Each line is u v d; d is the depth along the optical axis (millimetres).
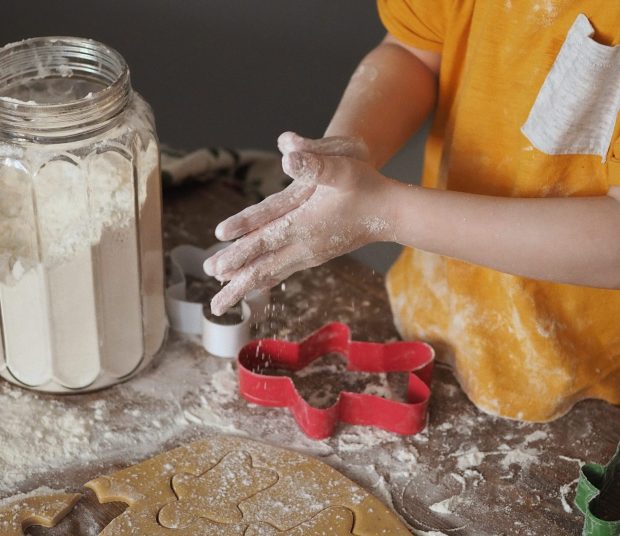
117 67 846
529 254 783
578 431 895
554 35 808
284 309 1028
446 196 790
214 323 943
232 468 821
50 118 771
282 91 2041
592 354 926
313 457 844
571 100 802
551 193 866
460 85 926
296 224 770
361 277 1081
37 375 888
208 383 926
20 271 825
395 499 812
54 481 812
